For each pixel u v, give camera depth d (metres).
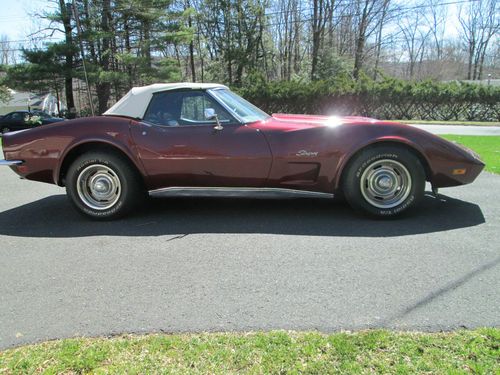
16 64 26.38
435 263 2.96
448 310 2.33
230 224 4.00
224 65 39.72
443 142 3.88
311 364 1.87
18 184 6.29
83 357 1.98
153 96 4.16
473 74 54.97
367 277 2.78
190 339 2.11
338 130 3.89
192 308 2.44
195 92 4.14
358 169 3.91
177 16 29.75
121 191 4.19
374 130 3.85
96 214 4.24
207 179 4.12
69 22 28.08
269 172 4.01
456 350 1.94
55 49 26.28
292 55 46.44
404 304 2.41
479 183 5.49
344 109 27.84
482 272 2.80
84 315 2.40
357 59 41.31
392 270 2.87
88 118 4.27
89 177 4.26
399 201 3.95
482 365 1.82
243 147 3.98
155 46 28.92
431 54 55.81
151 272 2.96
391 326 2.18
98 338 2.15
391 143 3.86
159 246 3.47
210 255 3.24
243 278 2.82
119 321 2.32
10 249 3.51
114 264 3.12
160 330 2.21
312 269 2.92
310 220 4.05
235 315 2.34
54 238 3.76
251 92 28.84
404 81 27.11
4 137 4.36
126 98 4.26
